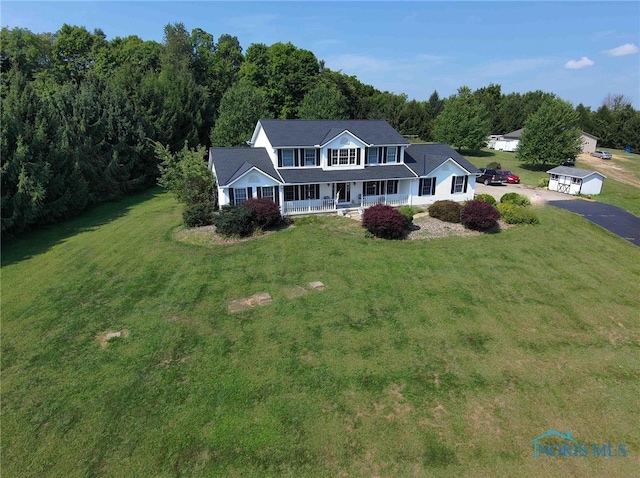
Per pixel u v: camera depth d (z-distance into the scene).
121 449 10.05
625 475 9.22
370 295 17.84
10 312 17.09
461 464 9.47
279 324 15.54
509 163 61.19
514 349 14.04
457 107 64.69
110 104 42.22
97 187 38.19
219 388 12.09
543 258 22.61
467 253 23.06
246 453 9.84
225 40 94.69
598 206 36.12
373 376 12.52
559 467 9.41
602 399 11.64
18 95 30.92
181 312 16.66
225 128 49.47
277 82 69.50
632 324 15.84
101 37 74.88
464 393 11.80
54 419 11.04
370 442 10.09
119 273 20.97
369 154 32.78
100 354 13.91
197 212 27.66
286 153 30.58
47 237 28.27
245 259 22.20
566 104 53.78
